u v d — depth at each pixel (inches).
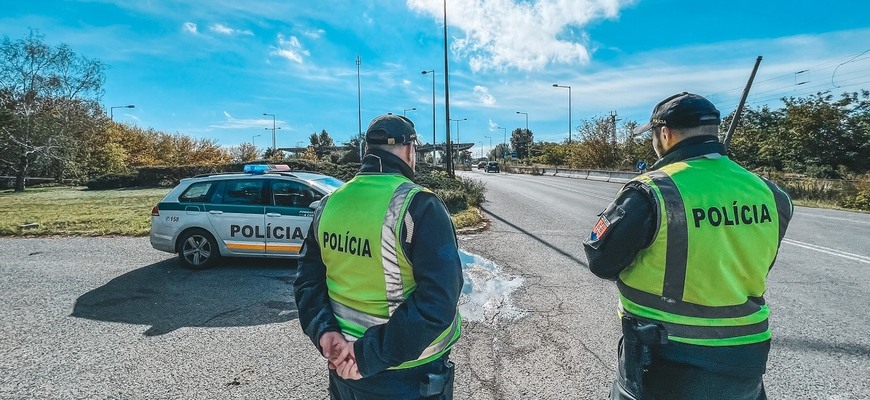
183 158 1812.3
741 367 61.7
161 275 266.5
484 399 128.6
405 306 59.7
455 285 60.6
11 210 609.6
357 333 63.4
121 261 303.4
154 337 174.1
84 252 332.5
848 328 178.9
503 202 691.4
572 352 158.7
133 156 1676.9
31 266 289.0
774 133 1241.4
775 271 272.1
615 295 224.2
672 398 62.6
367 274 63.0
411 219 61.8
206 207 281.1
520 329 179.8
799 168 1111.0
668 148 69.4
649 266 63.6
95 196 877.2
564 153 2194.9
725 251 60.9
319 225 69.7
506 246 346.9
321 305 69.0
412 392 63.7
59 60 1247.5
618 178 1339.8
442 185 658.2
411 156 71.0
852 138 1043.3
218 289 238.2
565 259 303.6
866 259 304.7
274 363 151.9
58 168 1279.5
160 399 129.0
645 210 62.4
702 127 66.6
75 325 186.2
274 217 277.3
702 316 61.7
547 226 451.5
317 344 64.8
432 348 64.4
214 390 134.1
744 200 62.7
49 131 1194.6
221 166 1152.8
